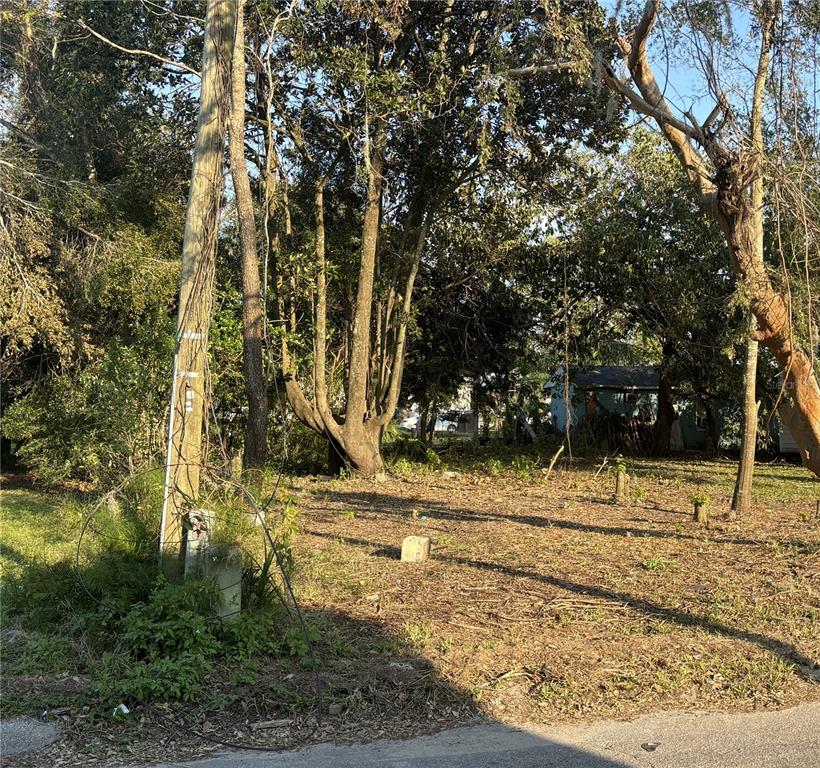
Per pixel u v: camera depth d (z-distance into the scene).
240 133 11.05
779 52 7.89
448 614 6.80
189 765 4.26
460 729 4.77
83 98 16.31
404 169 18.11
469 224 21.44
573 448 25.33
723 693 5.36
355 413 17.64
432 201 18.14
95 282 15.23
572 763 4.37
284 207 17.20
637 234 20.30
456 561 8.89
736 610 7.05
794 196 7.42
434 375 24.95
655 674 5.58
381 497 14.66
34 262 15.63
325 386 18.00
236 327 16.00
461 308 23.86
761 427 24.06
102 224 16.22
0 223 14.44
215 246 6.31
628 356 27.84
